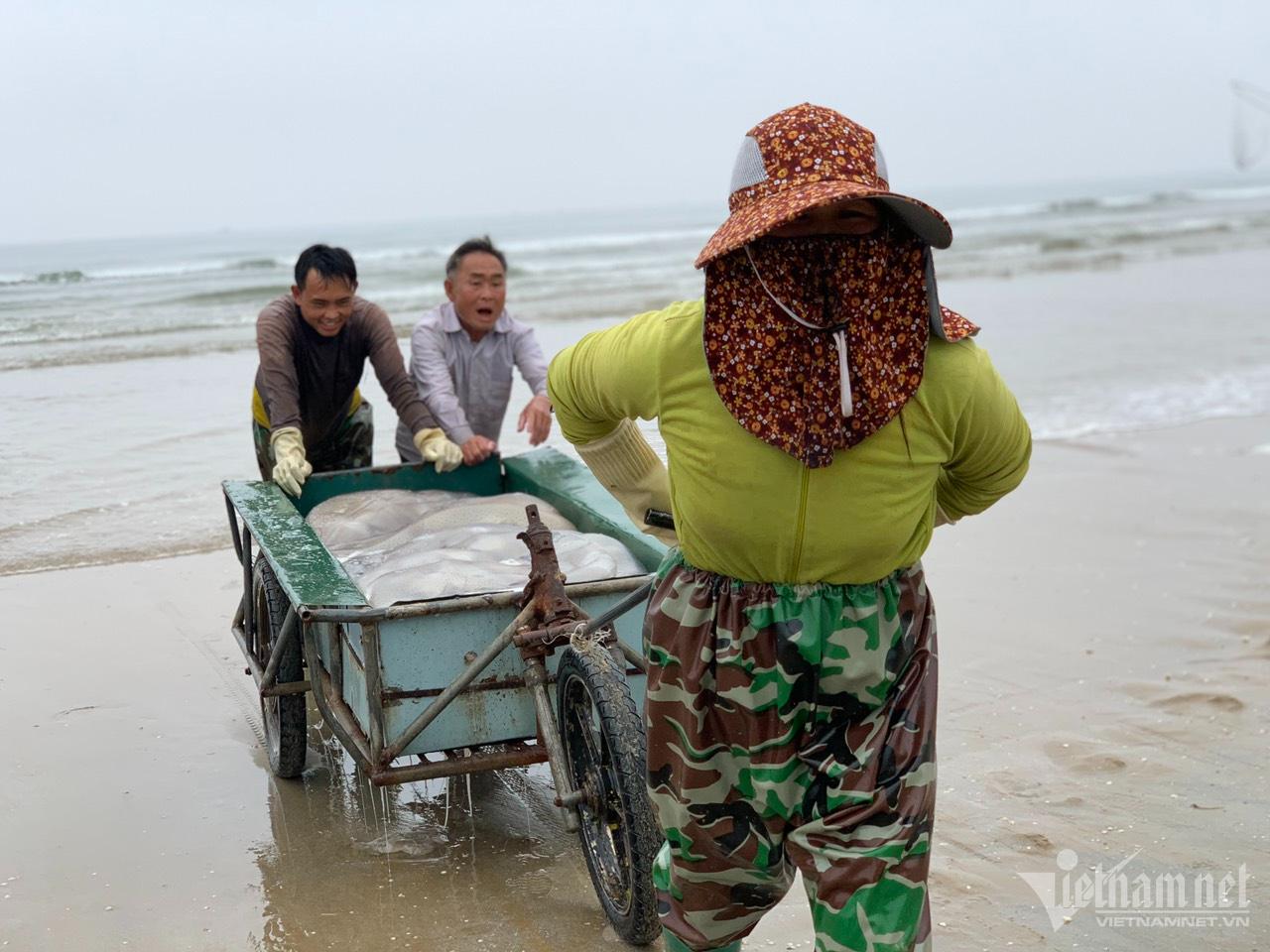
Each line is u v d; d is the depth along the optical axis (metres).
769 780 2.24
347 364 5.10
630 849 2.94
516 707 3.41
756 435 2.07
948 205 77.12
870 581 2.19
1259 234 34.16
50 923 3.30
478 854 3.70
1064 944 3.18
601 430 2.57
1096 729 4.45
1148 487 7.96
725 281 2.08
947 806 3.90
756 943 3.22
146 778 4.14
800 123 2.13
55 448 6.73
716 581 2.23
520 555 3.88
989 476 2.32
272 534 3.78
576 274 24.97
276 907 3.39
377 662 3.21
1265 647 5.23
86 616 5.53
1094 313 16.80
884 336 2.07
